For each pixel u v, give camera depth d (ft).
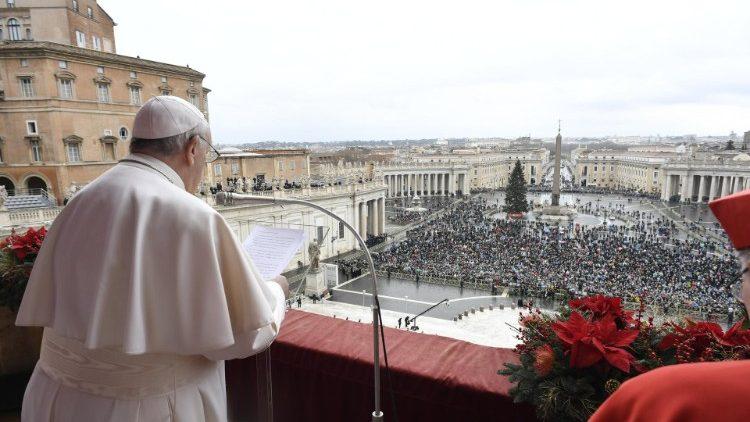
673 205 281.33
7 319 18.19
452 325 62.64
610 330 11.12
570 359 10.79
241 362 15.85
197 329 7.13
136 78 127.24
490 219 237.45
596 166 480.64
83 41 129.59
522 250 150.51
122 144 125.80
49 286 7.89
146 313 7.08
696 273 117.29
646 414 4.33
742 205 4.89
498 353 14.78
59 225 7.92
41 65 106.73
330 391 14.76
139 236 7.08
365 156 472.44
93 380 7.24
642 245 156.25
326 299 90.17
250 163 171.83
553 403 10.56
